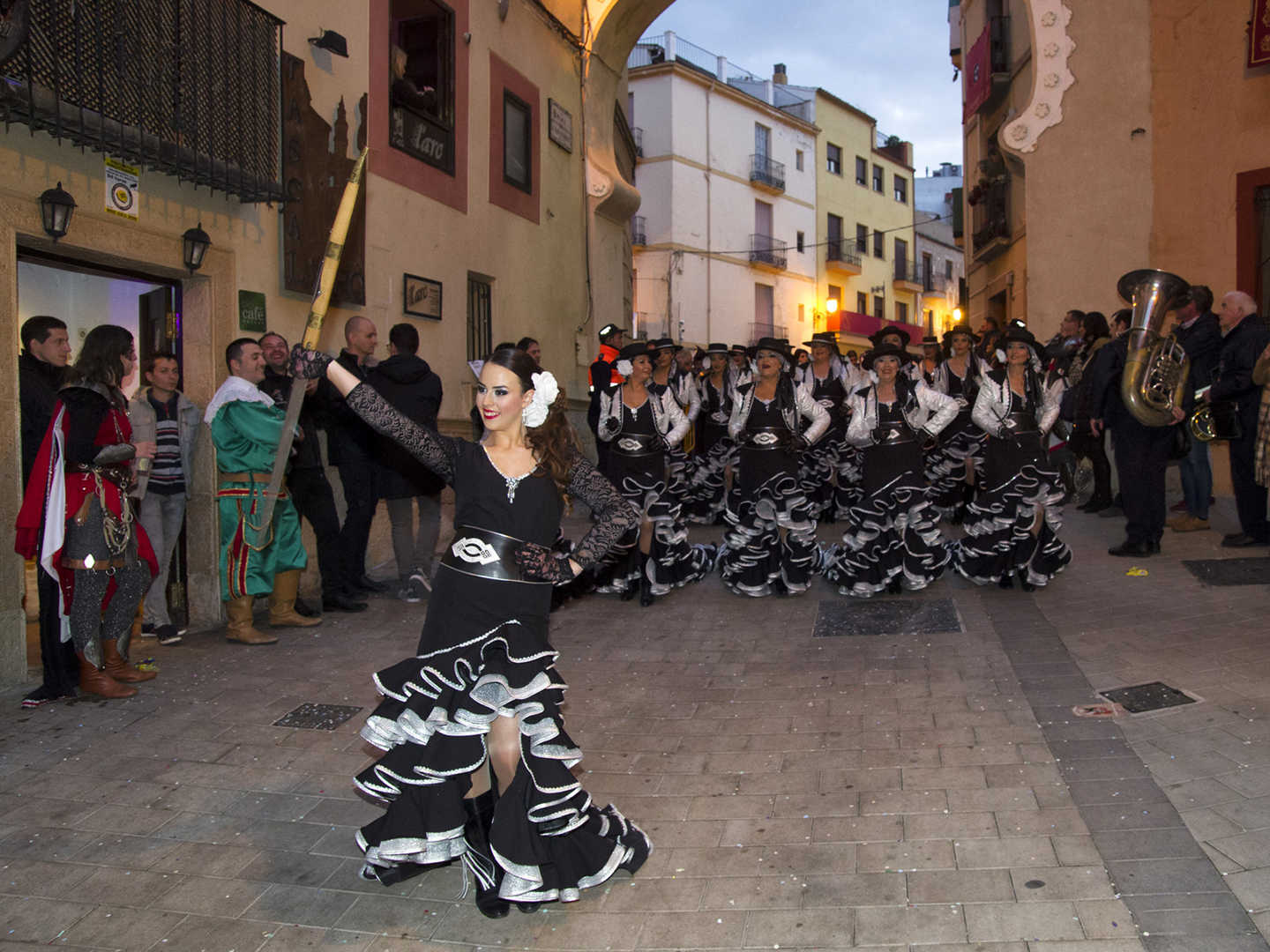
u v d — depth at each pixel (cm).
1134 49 1213
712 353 1103
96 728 478
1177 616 597
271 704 512
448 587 304
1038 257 1262
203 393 670
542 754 298
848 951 283
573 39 1355
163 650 615
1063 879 312
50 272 688
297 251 741
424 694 297
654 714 494
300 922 310
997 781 387
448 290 1011
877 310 4428
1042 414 682
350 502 744
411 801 296
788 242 3806
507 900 300
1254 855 316
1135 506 784
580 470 317
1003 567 697
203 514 672
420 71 999
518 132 1202
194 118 608
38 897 326
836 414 1045
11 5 466
